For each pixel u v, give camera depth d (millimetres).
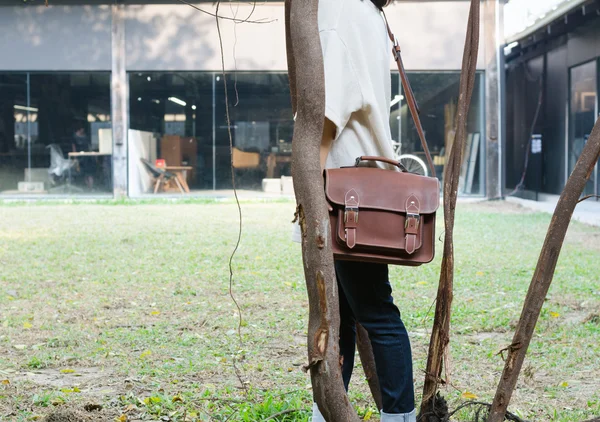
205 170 22344
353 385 4262
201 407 3783
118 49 22203
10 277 8602
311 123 2150
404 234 2465
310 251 2131
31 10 22203
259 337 5590
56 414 3547
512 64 26812
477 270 9141
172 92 22297
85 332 5855
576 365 4715
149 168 22391
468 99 2451
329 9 2506
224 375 4516
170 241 12070
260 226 14516
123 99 22250
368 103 2500
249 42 21953
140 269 9250
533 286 2252
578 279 8211
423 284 8055
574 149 20891
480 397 3932
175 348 5285
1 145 22344
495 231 13703
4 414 3658
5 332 5879
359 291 2627
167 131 22328
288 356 5043
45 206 20406
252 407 3668
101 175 22422
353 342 2922
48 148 22406
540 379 4387
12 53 22250
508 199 21906
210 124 22266
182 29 22156
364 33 2531
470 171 21922
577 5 17172
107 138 22375
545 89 23328
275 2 21953
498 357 4902
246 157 22250
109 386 4316
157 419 3619
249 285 8039
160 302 7141
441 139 21625
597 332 5617
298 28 2146
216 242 11906
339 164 2582
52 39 22250
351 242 2418
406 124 21516
